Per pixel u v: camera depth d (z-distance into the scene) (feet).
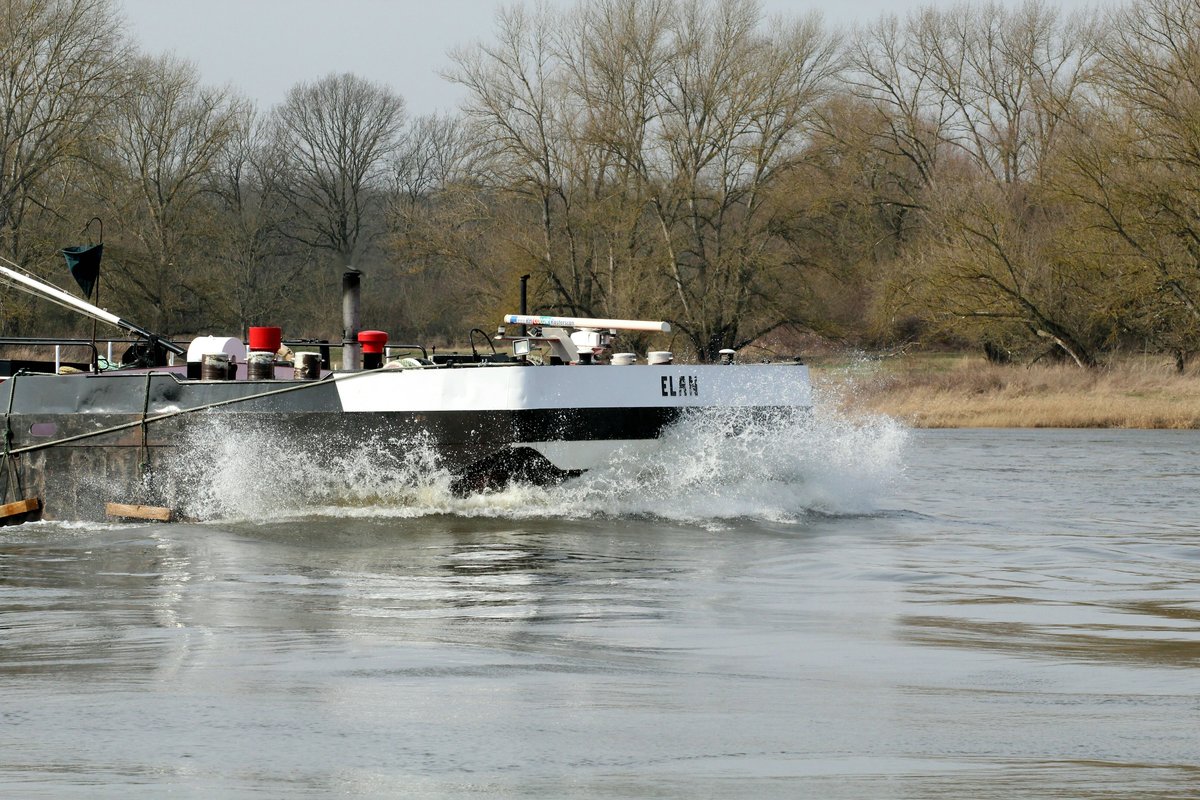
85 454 104.53
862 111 429.38
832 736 42.19
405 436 97.04
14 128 348.79
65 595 69.62
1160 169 314.76
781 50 342.85
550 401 94.89
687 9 341.21
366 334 107.14
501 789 37.14
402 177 588.09
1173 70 307.17
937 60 447.83
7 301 343.46
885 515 103.71
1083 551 85.71
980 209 349.41
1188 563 81.00
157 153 408.46
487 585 72.18
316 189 560.61
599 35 338.13
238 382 100.68
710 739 41.83
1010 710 45.29
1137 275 315.99
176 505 101.96
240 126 423.23
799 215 353.31
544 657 53.52
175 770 38.81
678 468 99.19
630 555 82.48
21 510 103.65
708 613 63.82
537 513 98.02
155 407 102.63
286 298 517.55
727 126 342.64
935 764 39.32
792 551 84.48
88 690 47.96
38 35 341.00
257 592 70.13
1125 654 54.39
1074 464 160.15
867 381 307.37
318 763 39.47
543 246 345.10
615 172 345.10
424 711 45.06
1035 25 435.53
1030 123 429.38
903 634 58.59
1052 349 367.45
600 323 102.73
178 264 406.21
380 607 65.46
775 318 362.53
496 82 340.18
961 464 160.15
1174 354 332.80
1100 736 42.11
